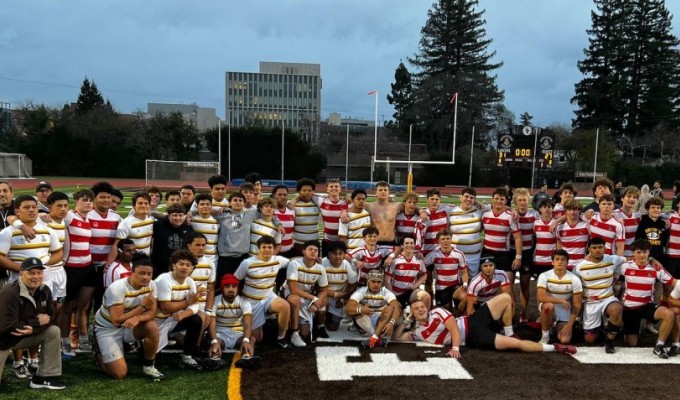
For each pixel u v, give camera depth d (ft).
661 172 133.90
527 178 131.95
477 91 157.89
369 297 18.22
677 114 158.40
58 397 13.14
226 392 13.61
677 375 15.10
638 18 158.61
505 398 13.35
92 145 147.95
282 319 17.15
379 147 158.92
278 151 139.54
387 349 17.34
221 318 17.16
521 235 21.21
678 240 21.20
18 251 15.34
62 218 16.71
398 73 204.64
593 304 18.03
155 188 22.27
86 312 17.31
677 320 16.63
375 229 20.04
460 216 21.68
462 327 17.71
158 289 15.19
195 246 16.08
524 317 21.04
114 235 17.90
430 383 14.33
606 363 16.07
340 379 14.57
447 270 20.39
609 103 159.02
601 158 131.75
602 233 19.89
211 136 140.15
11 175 114.21
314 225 22.45
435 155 139.74
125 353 16.57
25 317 13.19
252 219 20.07
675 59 159.02
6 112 191.83
